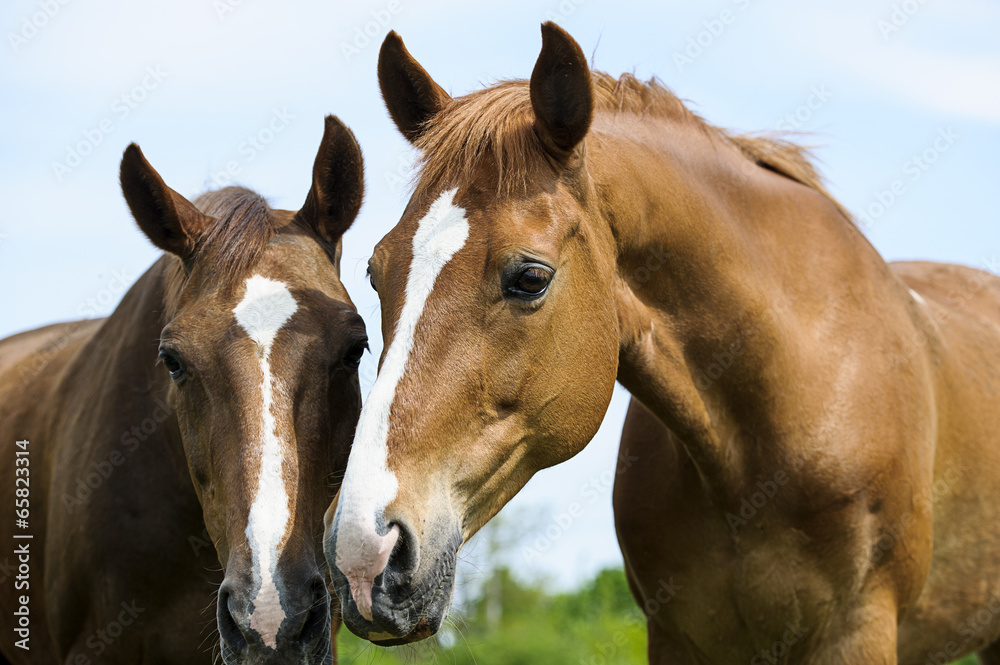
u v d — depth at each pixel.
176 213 3.93
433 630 2.79
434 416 2.81
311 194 4.21
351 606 2.61
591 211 3.27
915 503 4.09
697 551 4.11
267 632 3.12
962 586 4.78
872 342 4.10
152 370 4.47
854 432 3.89
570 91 3.08
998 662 5.67
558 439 3.19
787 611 3.96
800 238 4.14
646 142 3.70
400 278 2.95
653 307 3.68
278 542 3.21
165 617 4.35
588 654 20.09
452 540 2.86
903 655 4.80
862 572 3.92
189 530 4.30
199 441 3.60
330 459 3.63
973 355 4.99
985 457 4.75
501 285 2.93
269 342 3.52
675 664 4.40
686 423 3.79
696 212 3.68
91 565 4.36
